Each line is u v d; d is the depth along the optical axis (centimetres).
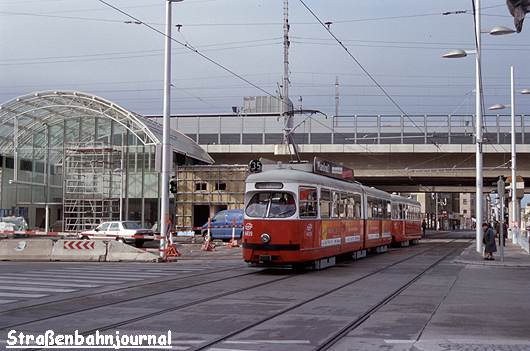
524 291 1648
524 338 981
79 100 4388
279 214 2089
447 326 1088
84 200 4597
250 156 5688
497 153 5134
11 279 1845
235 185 4906
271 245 2073
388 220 3597
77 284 1711
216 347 895
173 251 2869
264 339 956
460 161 5406
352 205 2758
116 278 1891
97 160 4622
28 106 4434
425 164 5478
